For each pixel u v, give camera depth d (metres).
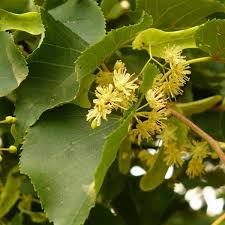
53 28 0.39
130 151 0.49
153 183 0.47
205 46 0.40
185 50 0.50
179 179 0.57
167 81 0.39
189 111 0.49
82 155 0.38
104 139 0.38
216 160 0.56
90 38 0.40
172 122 0.45
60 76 0.39
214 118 0.51
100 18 0.40
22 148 0.38
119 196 0.57
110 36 0.37
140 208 0.57
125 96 0.37
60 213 0.36
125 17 0.48
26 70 0.38
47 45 0.39
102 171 0.35
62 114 0.39
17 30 0.40
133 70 0.43
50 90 0.39
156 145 0.51
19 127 0.38
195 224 0.59
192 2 0.43
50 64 0.39
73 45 0.39
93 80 0.39
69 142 0.38
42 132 0.38
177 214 0.59
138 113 0.38
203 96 0.53
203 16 0.44
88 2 0.41
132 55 0.44
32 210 0.53
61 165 0.37
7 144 0.50
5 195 0.51
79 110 0.39
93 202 0.36
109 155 0.35
